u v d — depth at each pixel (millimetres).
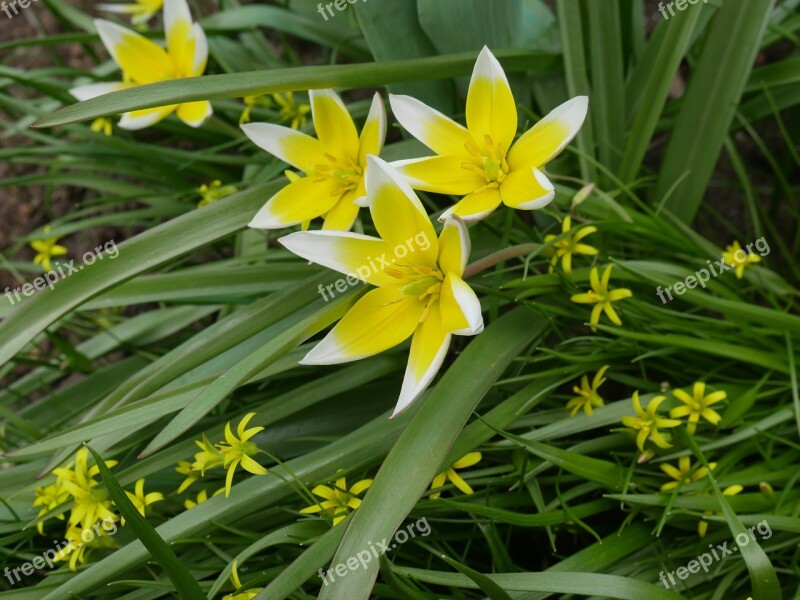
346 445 670
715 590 660
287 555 680
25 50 926
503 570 653
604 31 724
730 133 776
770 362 681
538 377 677
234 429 693
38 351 818
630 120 761
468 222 621
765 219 749
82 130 808
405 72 670
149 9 818
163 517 698
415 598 625
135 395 660
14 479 717
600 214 707
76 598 650
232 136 788
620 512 702
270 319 668
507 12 715
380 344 610
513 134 624
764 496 659
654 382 718
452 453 648
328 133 657
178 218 667
